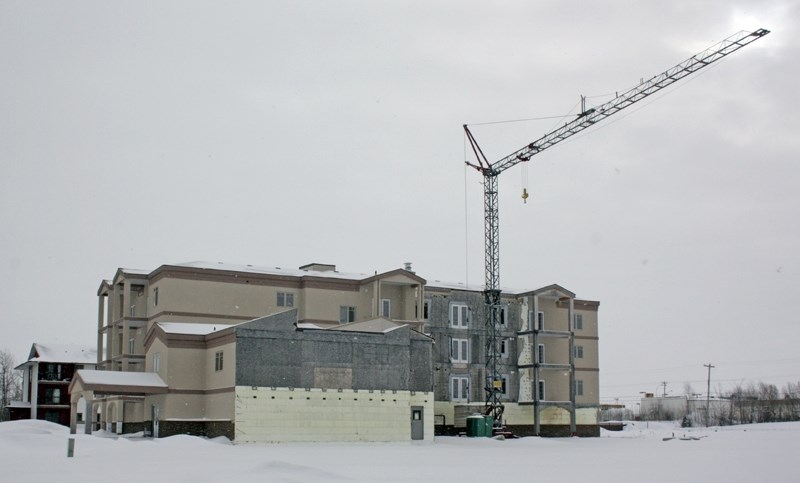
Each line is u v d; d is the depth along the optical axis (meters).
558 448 60.56
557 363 91.25
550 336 90.50
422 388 65.62
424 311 84.50
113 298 78.69
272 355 59.94
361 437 62.06
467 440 72.62
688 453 52.28
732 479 32.72
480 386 86.00
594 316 95.56
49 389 114.12
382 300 79.75
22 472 31.73
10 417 112.31
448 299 86.12
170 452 46.66
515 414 87.62
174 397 63.88
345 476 31.41
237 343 59.03
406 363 65.06
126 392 62.59
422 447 60.38
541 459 45.50
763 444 65.75
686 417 141.75
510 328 89.62
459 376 84.81
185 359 64.81
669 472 36.09
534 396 87.56
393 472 34.69
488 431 79.38
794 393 194.25
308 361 61.09
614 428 114.69
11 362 153.38
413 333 66.19
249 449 53.19
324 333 62.03
